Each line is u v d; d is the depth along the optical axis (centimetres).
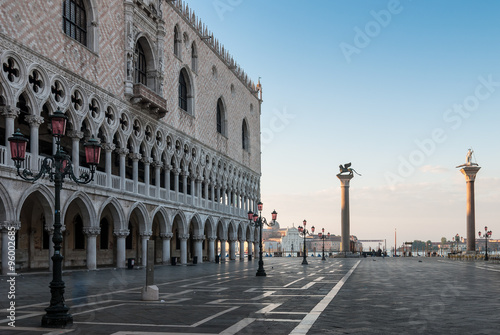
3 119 3400
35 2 2948
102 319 1261
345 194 9375
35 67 2922
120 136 3903
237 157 7144
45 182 2948
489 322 1218
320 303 1598
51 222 3042
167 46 4816
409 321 1233
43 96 2983
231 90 6981
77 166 3306
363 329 1121
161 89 4562
